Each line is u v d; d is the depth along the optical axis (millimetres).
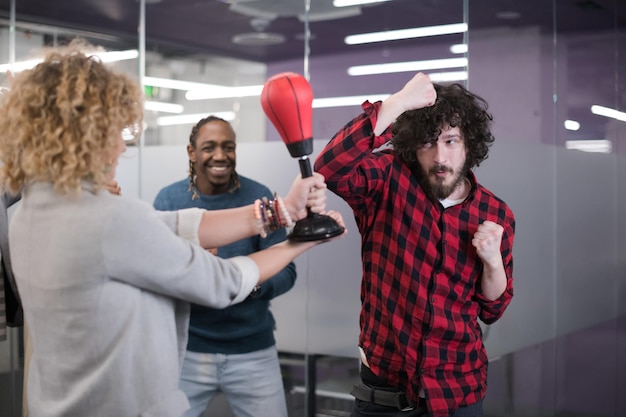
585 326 3381
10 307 1738
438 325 1674
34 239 1266
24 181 1291
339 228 1389
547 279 3232
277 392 2730
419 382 1691
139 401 1254
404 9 3139
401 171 1727
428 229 1694
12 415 3633
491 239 1634
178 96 3553
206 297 1271
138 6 3562
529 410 3205
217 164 2686
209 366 2625
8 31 3729
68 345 1251
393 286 1709
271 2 3490
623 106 3410
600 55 3365
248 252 2623
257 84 3514
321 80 3379
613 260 3449
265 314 2715
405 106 1549
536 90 3164
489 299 1751
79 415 1255
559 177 3246
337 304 3168
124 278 1225
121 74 1275
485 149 1755
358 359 3102
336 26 3332
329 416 3184
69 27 3656
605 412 3482
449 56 3008
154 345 1265
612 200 3420
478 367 1759
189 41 3559
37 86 1216
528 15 3135
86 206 1226
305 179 1345
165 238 1244
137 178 3520
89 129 1195
